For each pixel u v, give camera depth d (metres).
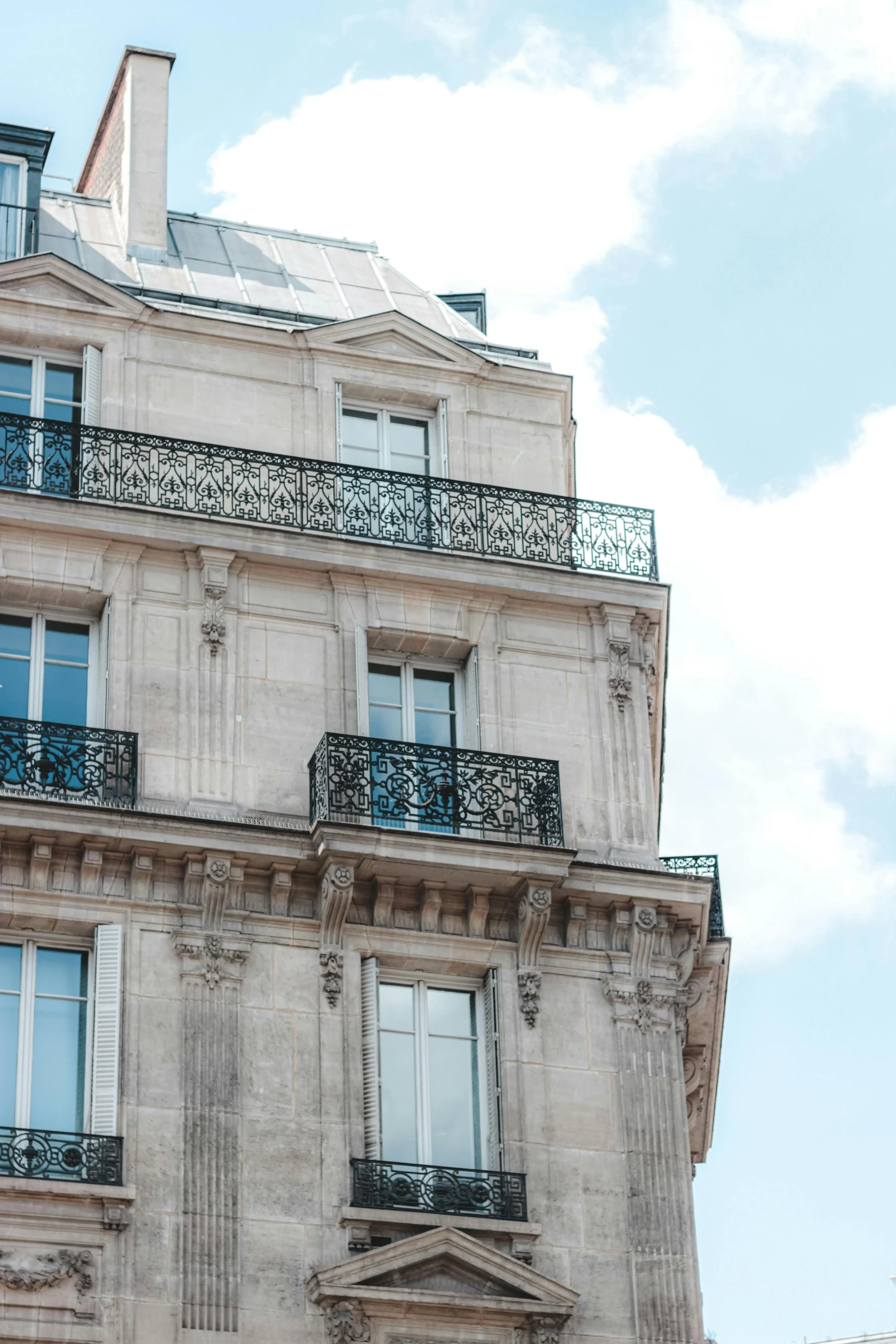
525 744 40.62
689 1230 37.25
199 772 38.62
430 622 40.97
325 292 46.19
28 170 45.03
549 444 43.88
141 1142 35.53
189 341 42.56
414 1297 35.09
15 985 36.59
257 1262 35.19
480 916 38.59
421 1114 37.50
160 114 46.97
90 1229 34.72
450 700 41.25
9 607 39.53
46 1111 35.91
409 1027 38.06
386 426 43.44
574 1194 37.00
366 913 38.19
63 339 41.88
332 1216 35.78
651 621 42.28
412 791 38.91
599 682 41.44
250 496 41.03
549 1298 35.78
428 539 41.72
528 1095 37.56
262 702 39.53
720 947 41.03
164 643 39.47
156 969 36.84
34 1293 34.16
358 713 39.88
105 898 37.03
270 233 48.03
